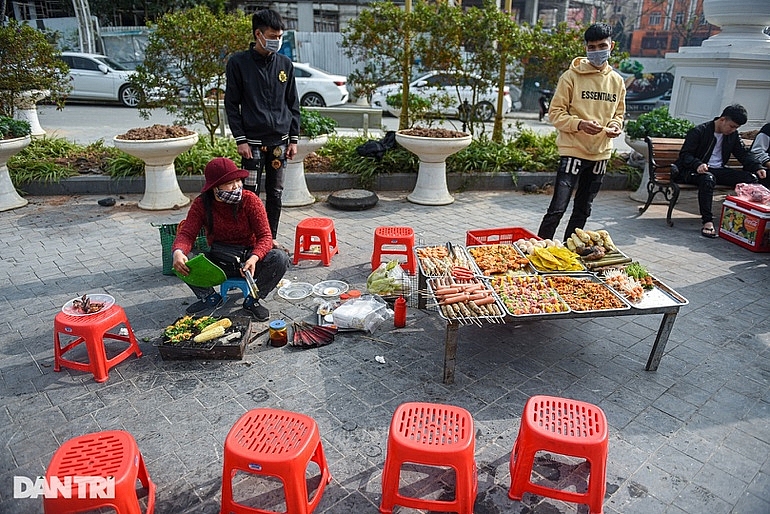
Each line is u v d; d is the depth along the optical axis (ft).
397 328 12.91
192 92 25.18
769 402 10.34
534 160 28.14
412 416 7.88
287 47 65.10
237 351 11.26
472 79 27.84
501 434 9.34
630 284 11.37
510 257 13.39
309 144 22.09
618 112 15.74
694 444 9.16
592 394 10.49
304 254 16.70
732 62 24.61
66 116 45.52
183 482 8.21
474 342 12.35
